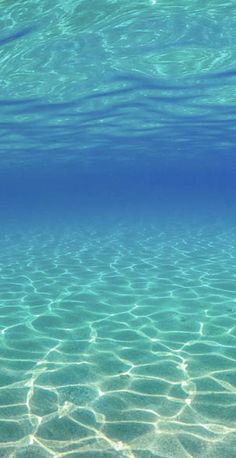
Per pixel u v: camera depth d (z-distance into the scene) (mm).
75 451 4371
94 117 21531
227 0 8625
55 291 11352
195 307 9656
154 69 13477
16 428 4816
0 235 25641
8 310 9609
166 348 7234
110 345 7410
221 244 19391
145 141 32531
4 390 5750
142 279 12609
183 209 49938
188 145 36750
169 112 20875
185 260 15570
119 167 69812
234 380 5973
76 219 37719
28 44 10750
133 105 19000
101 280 12594
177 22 9695
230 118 22891
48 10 8719
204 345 7348
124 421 4941
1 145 30844
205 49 11539
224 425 4832
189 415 5059
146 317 8984
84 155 42281
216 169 88938
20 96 16500
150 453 4320
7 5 8445
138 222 32688
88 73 13680
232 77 14523
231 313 9156
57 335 7949
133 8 8844
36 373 6289
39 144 31172
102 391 5707
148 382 5953
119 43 10914
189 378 6059
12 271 14266
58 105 18391
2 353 7066
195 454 4301
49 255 17531
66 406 5309
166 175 119375
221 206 54906
